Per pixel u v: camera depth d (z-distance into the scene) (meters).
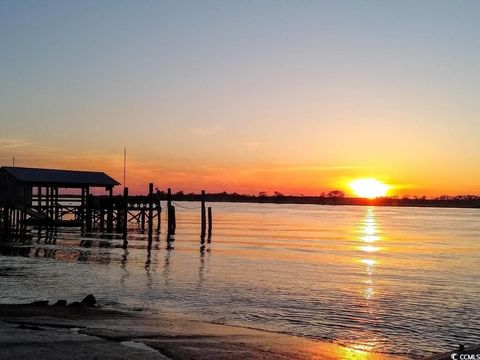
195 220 130.50
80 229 72.19
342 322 22.56
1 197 60.72
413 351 18.20
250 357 14.27
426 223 145.00
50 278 32.53
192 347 14.91
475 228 117.44
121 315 20.69
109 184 69.56
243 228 97.88
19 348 13.38
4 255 44.25
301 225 115.56
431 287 32.94
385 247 63.75
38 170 64.50
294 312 24.41
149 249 52.41
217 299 27.09
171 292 28.72
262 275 36.62
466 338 20.30
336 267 42.47
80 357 12.80
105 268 37.72
